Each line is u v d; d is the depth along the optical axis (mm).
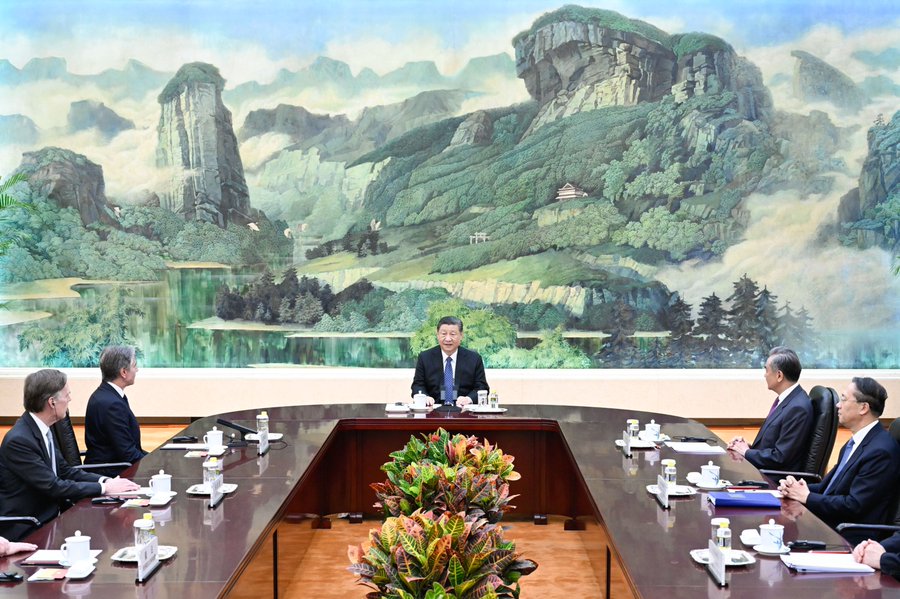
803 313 9109
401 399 8883
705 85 9055
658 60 9078
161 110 9195
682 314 9125
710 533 2963
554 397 8828
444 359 6180
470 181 9211
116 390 4773
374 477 5512
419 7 9141
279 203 9266
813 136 9055
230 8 9164
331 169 9258
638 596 2387
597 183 9133
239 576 2590
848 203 9086
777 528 2725
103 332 9219
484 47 9156
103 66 9172
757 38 9039
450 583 2277
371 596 2350
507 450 5523
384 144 9242
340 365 9250
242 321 9250
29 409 3816
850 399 3734
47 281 9195
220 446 4348
